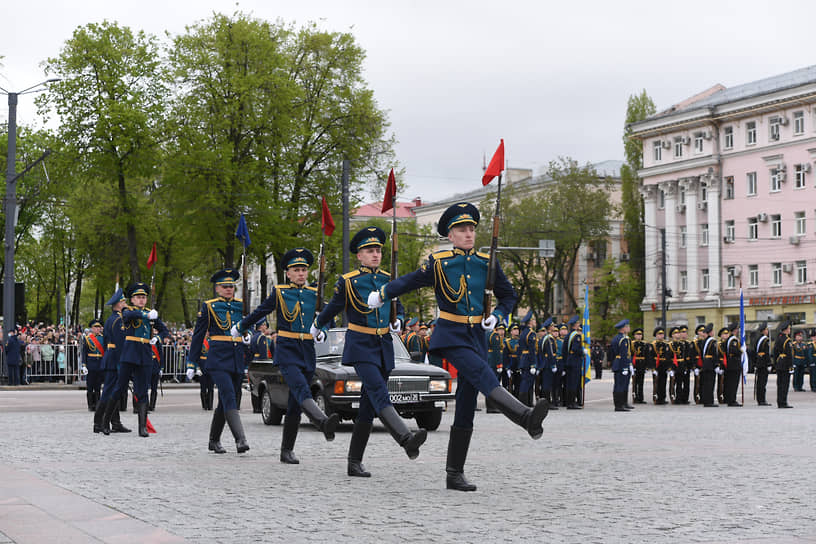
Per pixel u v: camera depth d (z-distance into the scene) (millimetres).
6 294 36031
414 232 83938
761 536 6832
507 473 10477
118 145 44781
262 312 11570
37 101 46188
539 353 23906
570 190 68312
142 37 47656
